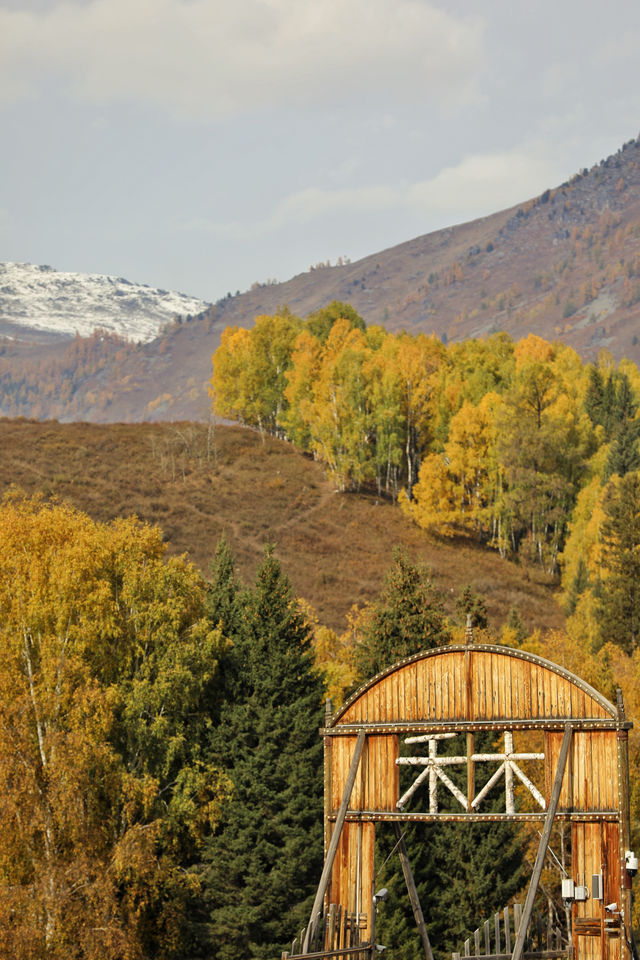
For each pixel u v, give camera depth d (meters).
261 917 88.62
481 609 127.56
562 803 65.12
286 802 92.50
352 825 70.19
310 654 102.69
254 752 95.00
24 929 68.38
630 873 62.94
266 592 100.94
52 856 76.06
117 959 74.38
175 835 88.25
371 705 70.62
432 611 107.38
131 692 87.88
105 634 87.56
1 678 80.50
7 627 85.94
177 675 89.06
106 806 83.88
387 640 106.00
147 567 93.00
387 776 69.94
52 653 84.38
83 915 73.31
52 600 86.69
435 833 95.25
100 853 79.62
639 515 199.62
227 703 97.25
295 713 96.31
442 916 91.69
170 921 82.94
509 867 94.94
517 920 63.28
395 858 91.19
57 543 91.88
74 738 76.88
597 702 65.06
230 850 89.88
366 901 68.81
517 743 100.88
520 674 67.38
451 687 68.75
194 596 96.19
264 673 97.69
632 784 100.12
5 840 73.94
